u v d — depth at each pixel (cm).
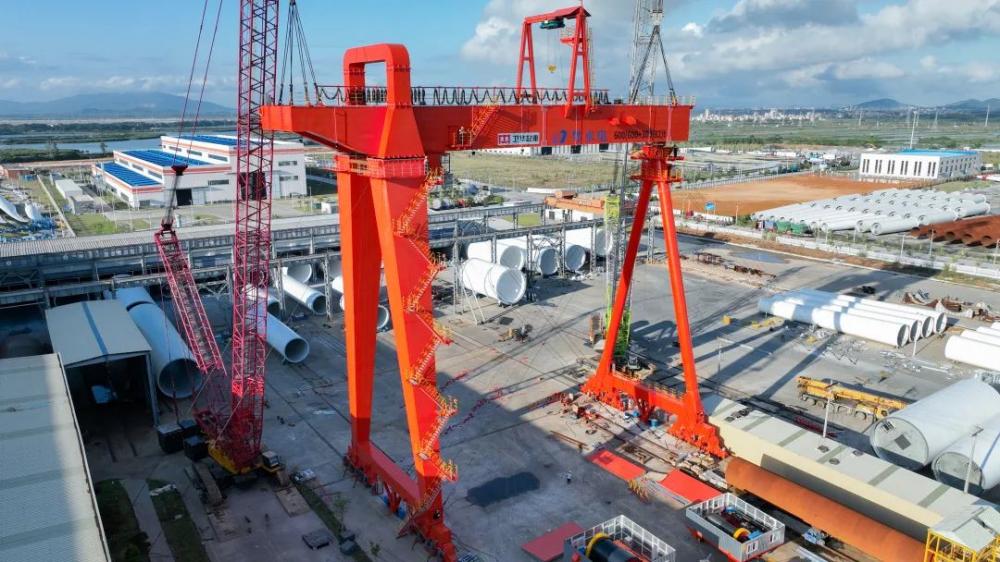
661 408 5091
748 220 13025
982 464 3972
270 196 4722
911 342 6838
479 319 7694
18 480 3053
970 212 13325
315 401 5597
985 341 6228
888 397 5556
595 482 4362
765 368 6231
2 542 2614
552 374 6128
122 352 4897
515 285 8069
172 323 6856
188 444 4600
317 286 8525
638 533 3622
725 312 7894
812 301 7525
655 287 8975
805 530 3822
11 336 6262
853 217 12369
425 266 3494
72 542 2623
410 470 4459
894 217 12256
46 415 3725
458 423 5166
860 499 3766
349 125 3366
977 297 8275
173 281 5638
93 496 2948
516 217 10300
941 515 3400
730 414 4675
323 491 4272
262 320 6266
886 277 9275
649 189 4950
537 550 3666
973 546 3025
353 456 4497
